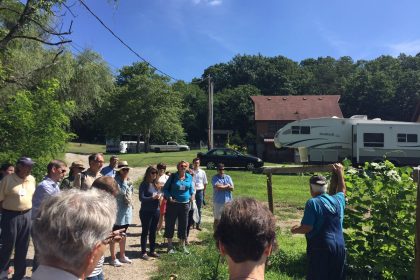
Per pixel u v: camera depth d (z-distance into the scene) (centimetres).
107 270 710
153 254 802
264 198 1600
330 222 478
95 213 169
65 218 162
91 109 2388
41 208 171
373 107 7069
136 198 1575
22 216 594
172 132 5556
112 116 5047
